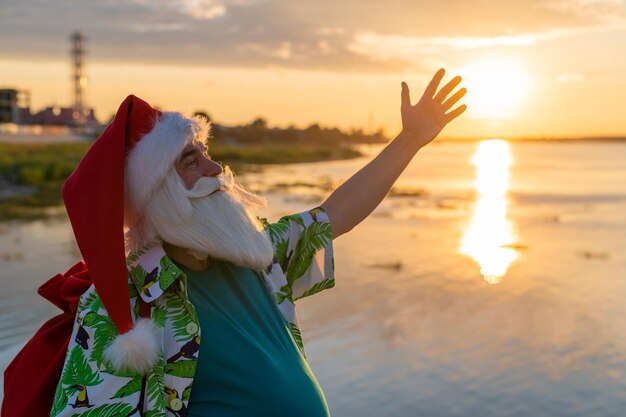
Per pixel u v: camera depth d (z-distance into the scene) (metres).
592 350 9.68
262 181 44.00
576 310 11.95
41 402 1.63
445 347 9.65
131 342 1.48
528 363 9.03
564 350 9.63
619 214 28.53
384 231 22.05
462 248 18.77
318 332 10.29
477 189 42.12
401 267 15.66
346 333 10.24
